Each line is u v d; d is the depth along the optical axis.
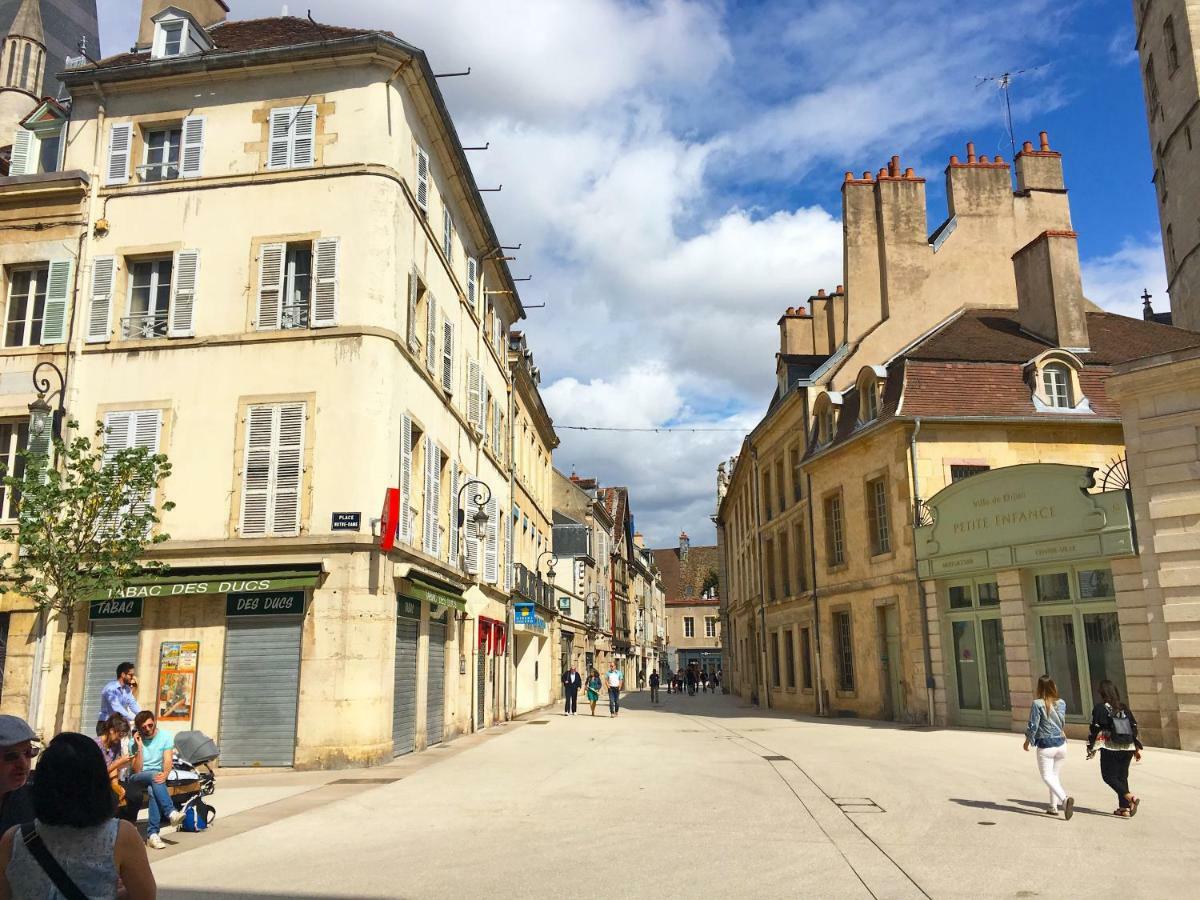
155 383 15.16
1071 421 21.25
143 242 15.81
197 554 14.34
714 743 17.25
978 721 19.33
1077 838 8.07
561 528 46.12
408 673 15.76
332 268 15.12
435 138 17.92
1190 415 15.41
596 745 17.00
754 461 35.84
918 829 8.51
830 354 32.38
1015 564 18.19
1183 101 31.22
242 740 13.80
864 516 23.36
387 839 8.30
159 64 15.91
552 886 6.48
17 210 16.19
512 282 25.81
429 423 17.36
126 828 3.05
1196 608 14.98
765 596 33.28
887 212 28.25
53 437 13.98
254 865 7.26
